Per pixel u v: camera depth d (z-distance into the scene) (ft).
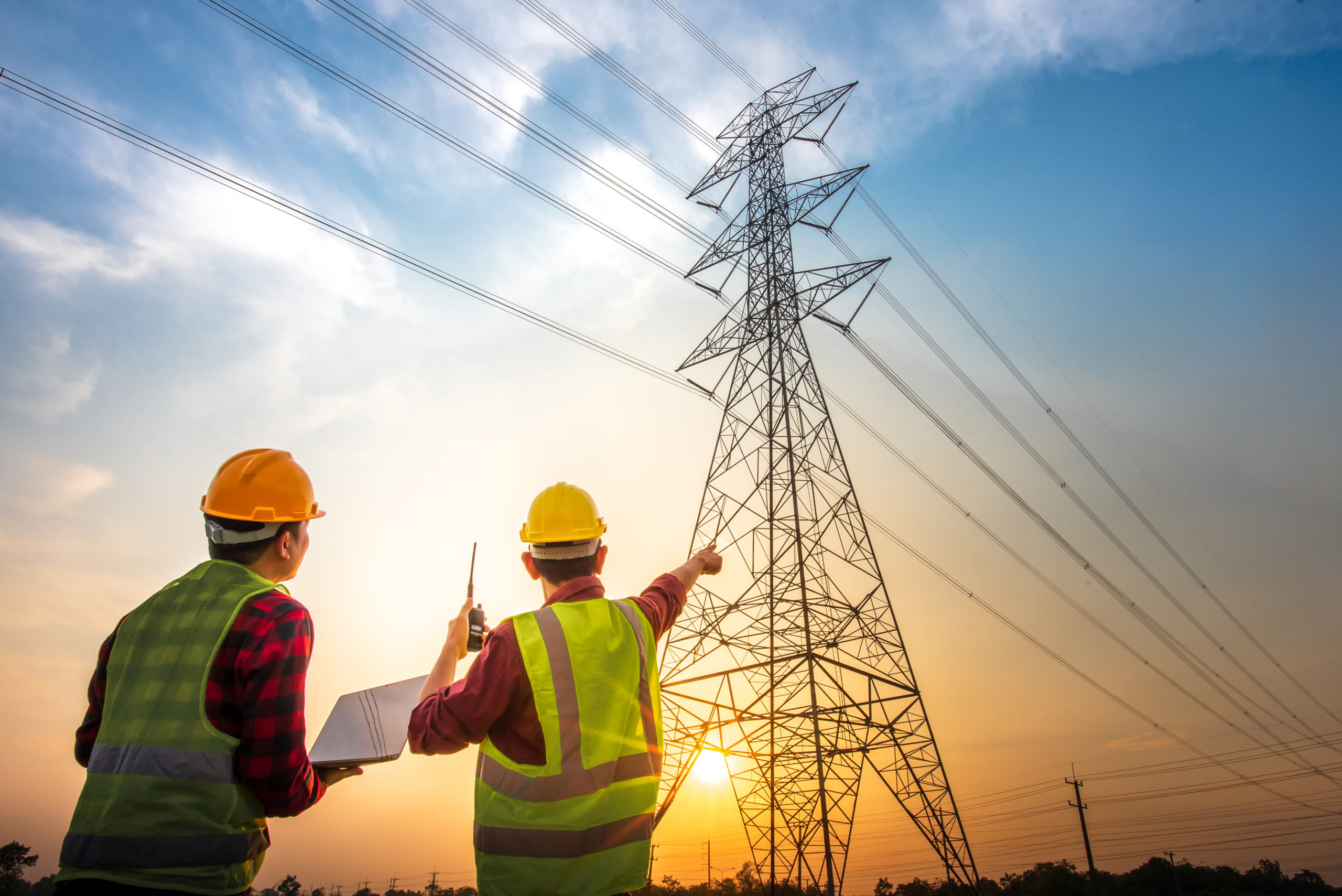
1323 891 180.34
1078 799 139.95
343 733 7.97
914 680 63.41
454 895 221.25
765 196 92.02
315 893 227.40
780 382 78.89
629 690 7.95
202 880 6.52
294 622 7.52
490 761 7.50
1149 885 187.01
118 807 6.43
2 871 115.34
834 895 51.98
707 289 91.86
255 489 8.43
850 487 71.77
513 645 7.71
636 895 7.45
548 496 9.71
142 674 7.09
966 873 57.11
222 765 6.80
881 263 80.94
